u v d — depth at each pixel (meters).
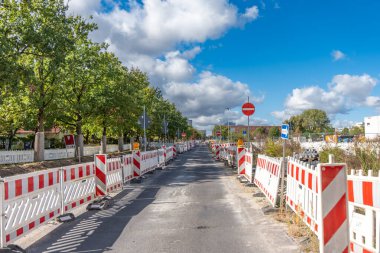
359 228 6.04
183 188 15.23
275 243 6.92
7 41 18.95
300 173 8.02
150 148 58.94
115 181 14.23
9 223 6.96
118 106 34.22
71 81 29.92
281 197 9.80
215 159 37.62
